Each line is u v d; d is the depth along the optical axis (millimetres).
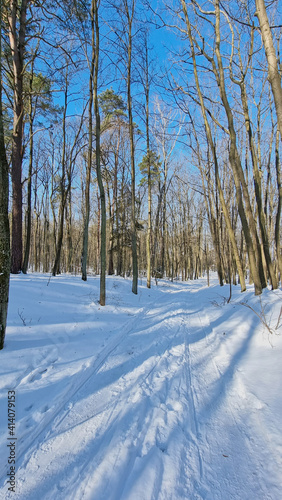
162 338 5844
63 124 12867
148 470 2168
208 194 15922
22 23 10656
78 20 9258
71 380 3760
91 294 9539
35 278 9984
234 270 18797
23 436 2637
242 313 6828
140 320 7629
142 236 34938
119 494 1967
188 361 4484
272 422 2566
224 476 2104
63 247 31672
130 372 4070
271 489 1929
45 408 3107
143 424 2793
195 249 35500
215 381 3713
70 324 6020
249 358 4238
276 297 7043
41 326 5477
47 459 2350
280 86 3883
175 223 29094
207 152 14641
